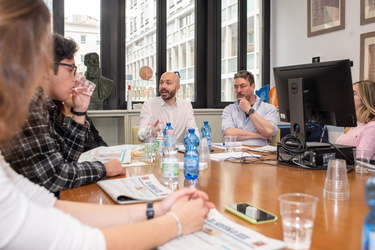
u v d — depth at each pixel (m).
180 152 2.21
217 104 4.41
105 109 3.89
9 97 0.61
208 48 4.34
